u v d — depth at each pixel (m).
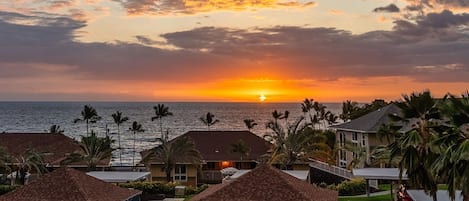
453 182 21.14
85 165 58.34
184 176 57.62
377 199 37.88
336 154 67.94
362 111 91.88
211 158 63.31
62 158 60.78
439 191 29.28
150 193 44.97
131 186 45.12
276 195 24.30
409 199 30.98
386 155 42.28
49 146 64.56
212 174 58.78
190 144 56.69
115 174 45.50
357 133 62.06
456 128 22.50
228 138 68.19
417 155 27.19
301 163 55.97
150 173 52.78
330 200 25.80
